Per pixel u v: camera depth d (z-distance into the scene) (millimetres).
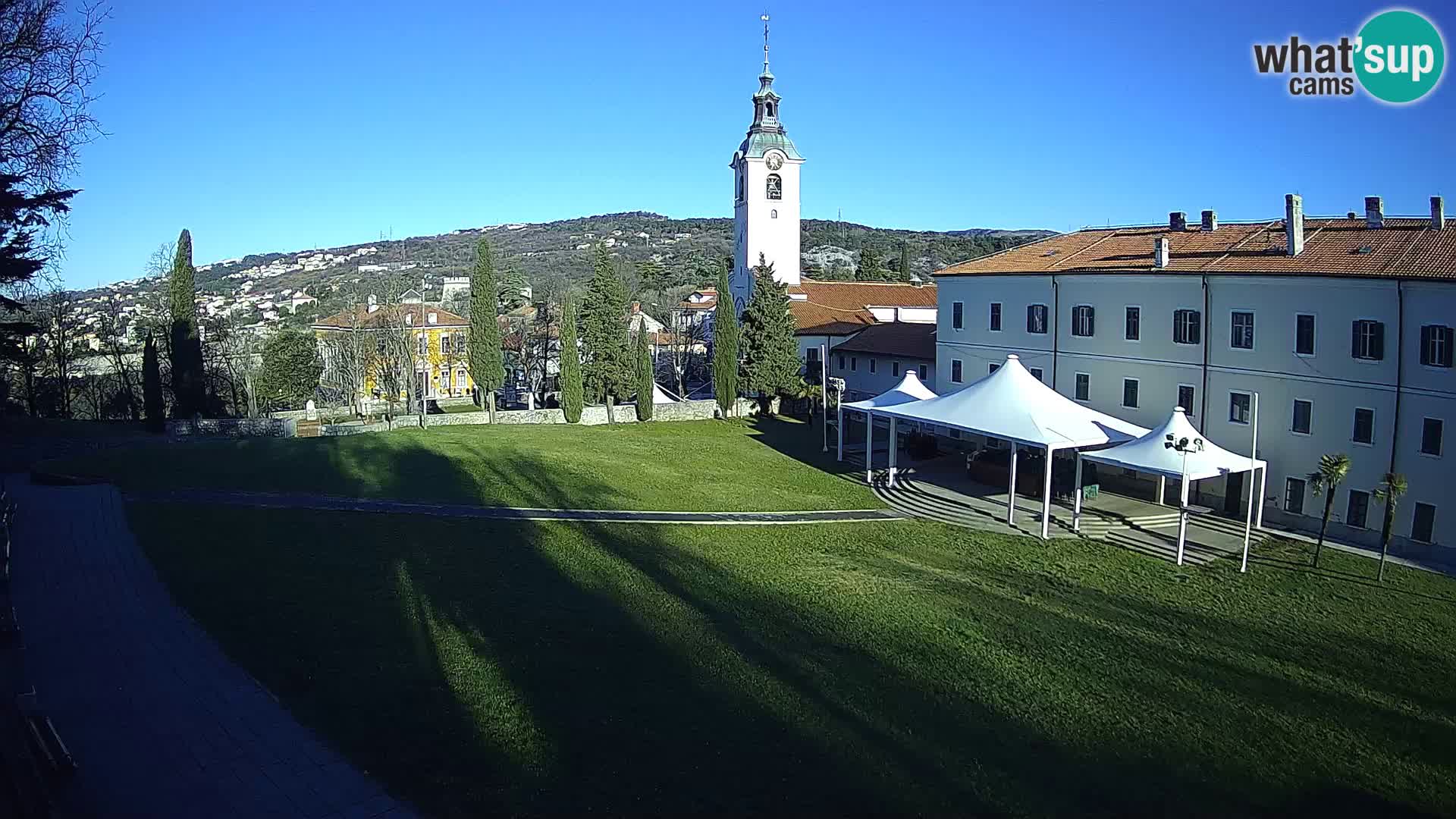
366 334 69062
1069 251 45969
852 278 145875
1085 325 41875
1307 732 17250
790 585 25141
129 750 13828
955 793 14070
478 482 37031
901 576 26750
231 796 12711
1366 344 30969
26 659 17047
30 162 28594
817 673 18594
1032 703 17812
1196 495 36812
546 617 20922
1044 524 32062
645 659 18766
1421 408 29547
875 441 52969
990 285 47250
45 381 61062
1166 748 16219
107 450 41906
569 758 14359
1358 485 31500
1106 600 25078
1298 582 27094
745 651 19578
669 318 86688
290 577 22688
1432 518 29438
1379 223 34906
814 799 13586
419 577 23500
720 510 35000
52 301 61250
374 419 64250
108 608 19844
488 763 14070
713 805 13242
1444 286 28719
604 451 46875
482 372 59938
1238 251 37281
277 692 16031
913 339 61438
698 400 68438
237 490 33406
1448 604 25297
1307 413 32906
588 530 30219
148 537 25641
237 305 141250
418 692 16406
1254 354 34500
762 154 78188
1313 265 32781
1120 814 13797
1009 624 22594
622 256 191375
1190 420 37156
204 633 18562
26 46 27281
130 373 65312
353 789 13055
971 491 38719
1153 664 20281
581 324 64062
